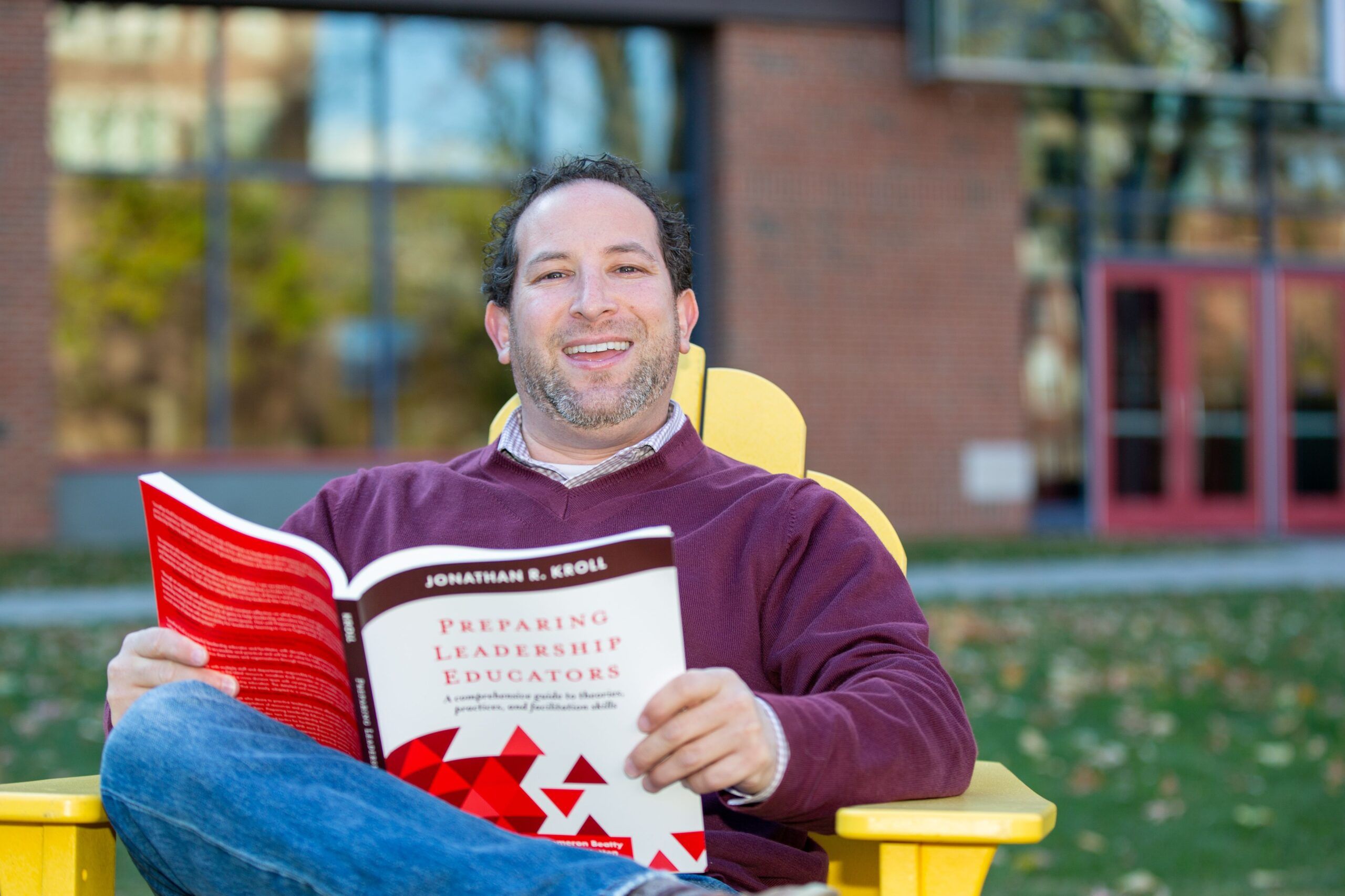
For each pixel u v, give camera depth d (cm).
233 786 145
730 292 1014
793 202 1023
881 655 172
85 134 987
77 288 993
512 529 197
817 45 1027
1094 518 1122
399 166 1023
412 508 205
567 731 150
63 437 995
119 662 162
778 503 191
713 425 241
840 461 1032
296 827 142
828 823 174
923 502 1049
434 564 146
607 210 204
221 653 160
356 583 148
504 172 1033
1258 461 1165
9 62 944
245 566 152
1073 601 728
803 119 1025
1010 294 1066
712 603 186
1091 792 399
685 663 171
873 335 1038
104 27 988
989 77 1015
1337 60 1076
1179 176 1141
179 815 146
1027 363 1114
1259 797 395
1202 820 373
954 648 604
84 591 758
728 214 1012
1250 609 709
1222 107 1146
